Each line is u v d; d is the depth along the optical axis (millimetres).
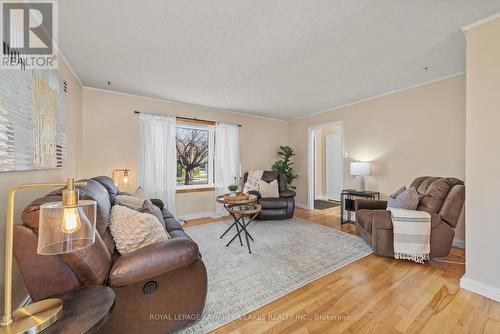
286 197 4215
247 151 4984
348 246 2768
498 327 1419
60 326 768
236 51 2195
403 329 1406
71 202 812
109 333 1149
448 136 2863
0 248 1212
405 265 2260
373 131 3732
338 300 1699
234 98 3768
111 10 1590
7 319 766
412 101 3223
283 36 1937
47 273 988
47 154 1776
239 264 2283
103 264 1101
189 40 1994
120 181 3260
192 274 1376
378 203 3074
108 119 3365
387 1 1510
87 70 2629
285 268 2199
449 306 1620
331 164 6289
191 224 3779
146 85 3139
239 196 3305
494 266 1691
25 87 1428
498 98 1660
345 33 1894
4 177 1236
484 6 1561
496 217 1678
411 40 2004
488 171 1708
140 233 1407
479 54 1739
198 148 4438
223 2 1520
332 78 2906
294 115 5094
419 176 3148
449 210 2305
